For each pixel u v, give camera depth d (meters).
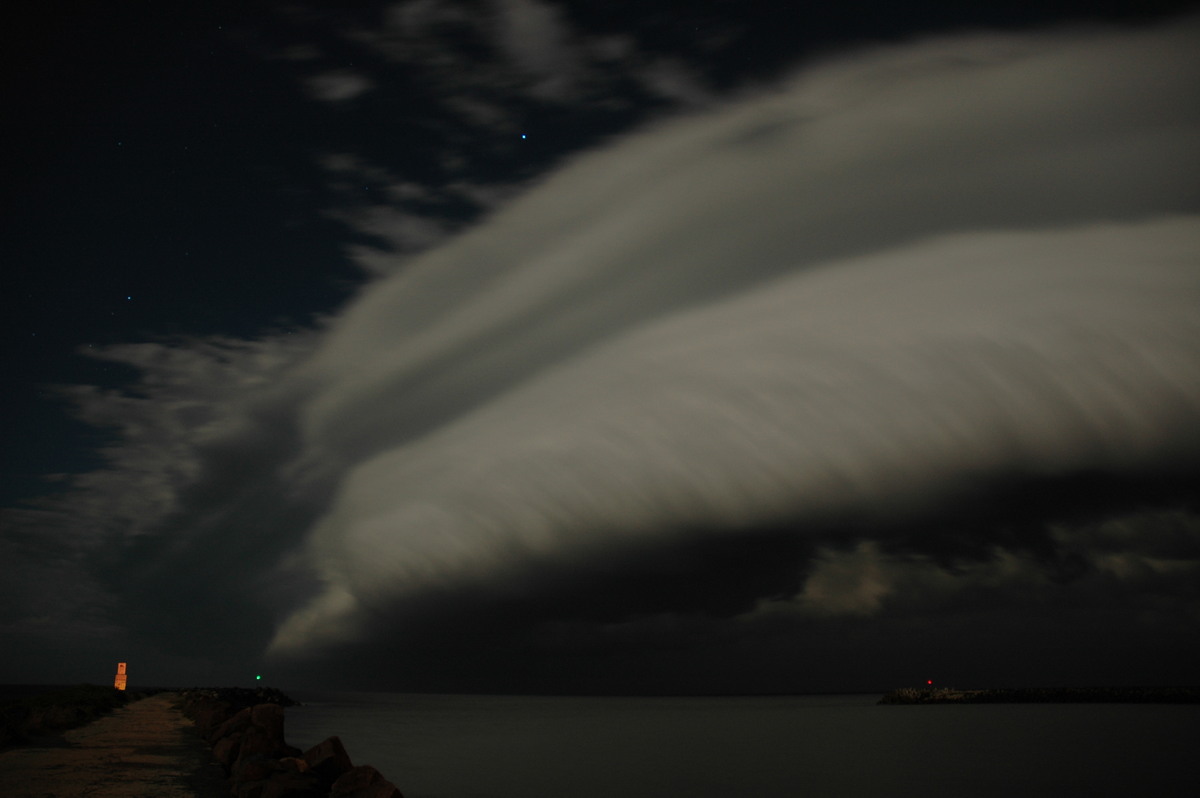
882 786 34.97
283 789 15.26
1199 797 32.84
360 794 15.60
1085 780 37.53
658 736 66.25
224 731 23.27
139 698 66.38
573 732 71.50
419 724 81.25
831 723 86.75
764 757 47.41
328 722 80.81
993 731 69.19
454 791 31.03
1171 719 84.00
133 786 16.41
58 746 23.84
